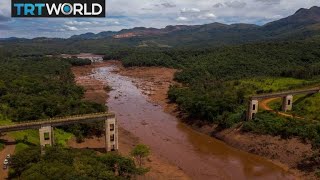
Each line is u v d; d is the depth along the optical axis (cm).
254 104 11369
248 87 16012
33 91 15362
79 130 11038
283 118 10906
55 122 9250
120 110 15600
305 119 10712
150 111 15438
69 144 10281
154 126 13088
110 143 9988
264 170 9062
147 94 19175
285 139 9981
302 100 12788
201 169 9119
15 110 11500
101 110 12988
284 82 16538
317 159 8738
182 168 9150
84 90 19175
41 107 11812
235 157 10012
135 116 14538
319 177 8219
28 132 10206
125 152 10038
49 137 9206
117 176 6475
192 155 10150
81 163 6662
